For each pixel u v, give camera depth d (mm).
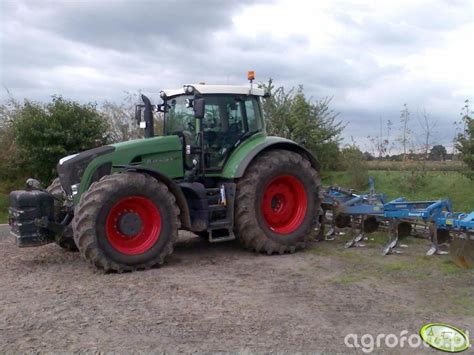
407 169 14039
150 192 6844
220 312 4973
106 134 15930
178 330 4508
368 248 7895
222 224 7531
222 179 7918
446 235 7234
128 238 6797
